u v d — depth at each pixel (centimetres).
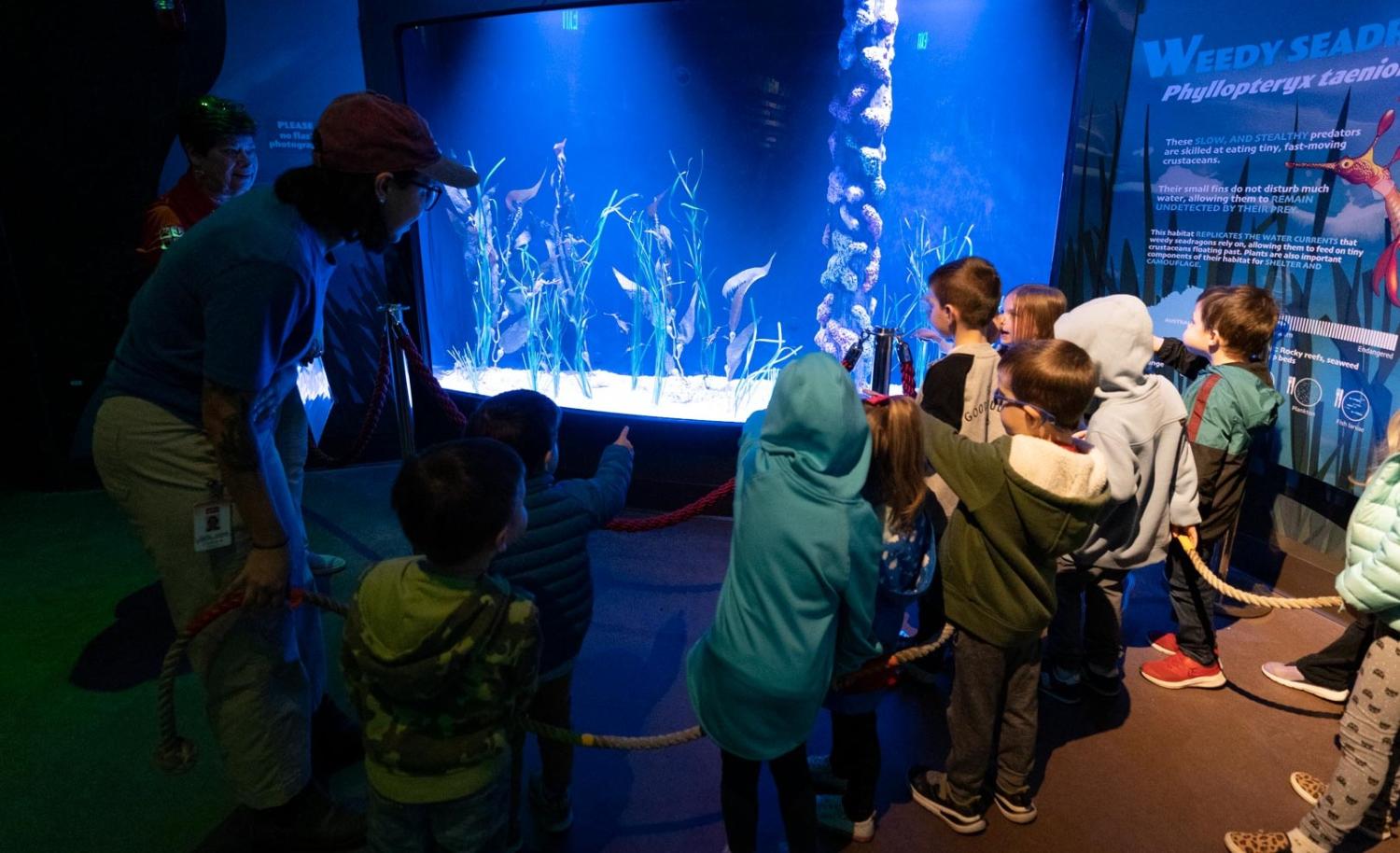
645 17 447
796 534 148
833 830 205
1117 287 379
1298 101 303
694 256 533
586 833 207
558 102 496
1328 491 324
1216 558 291
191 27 392
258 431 182
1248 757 242
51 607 315
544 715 193
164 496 169
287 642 185
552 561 176
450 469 135
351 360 466
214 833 204
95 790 218
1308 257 308
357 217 165
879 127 425
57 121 380
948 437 187
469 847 155
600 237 543
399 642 135
